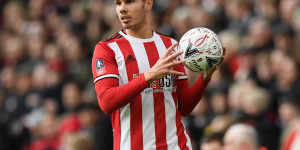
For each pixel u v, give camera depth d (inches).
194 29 550.3
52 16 1913.1
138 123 552.1
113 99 517.0
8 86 1670.8
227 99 1067.9
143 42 565.0
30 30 1942.7
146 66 554.6
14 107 1537.9
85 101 1268.5
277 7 1298.0
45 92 1421.0
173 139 557.9
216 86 1108.5
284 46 1165.1
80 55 1546.5
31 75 1610.5
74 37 1659.7
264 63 1119.6
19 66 1771.7
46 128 1306.6
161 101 555.2
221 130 709.3
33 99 1477.6
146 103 549.6
